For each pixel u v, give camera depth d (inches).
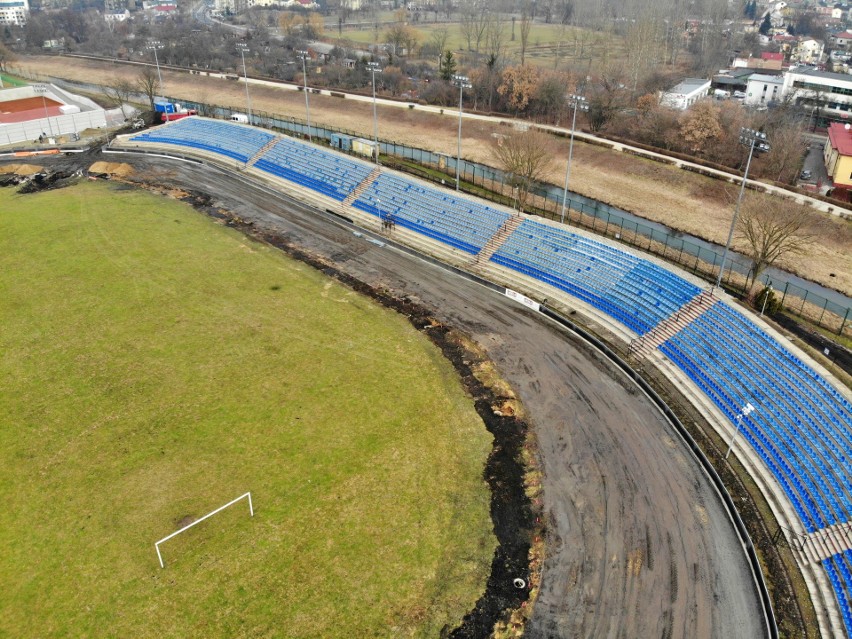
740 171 4119.1
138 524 1679.4
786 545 1633.9
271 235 3425.2
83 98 6515.8
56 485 1807.3
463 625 1434.5
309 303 2746.1
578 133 4950.8
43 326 2564.0
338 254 3213.6
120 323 2583.7
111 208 3747.5
